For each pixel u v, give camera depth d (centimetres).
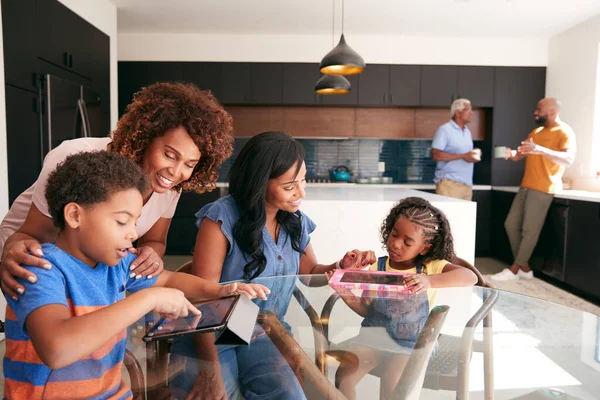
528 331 106
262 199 137
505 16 486
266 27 536
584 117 500
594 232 367
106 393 71
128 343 88
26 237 105
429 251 161
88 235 83
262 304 114
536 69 573
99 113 428
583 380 84
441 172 513
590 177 483
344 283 130
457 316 113
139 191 87
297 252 156
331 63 357
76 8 391
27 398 78
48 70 346
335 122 603
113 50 470
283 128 601
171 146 107
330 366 84
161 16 498
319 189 416
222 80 569
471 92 575
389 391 76
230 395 72
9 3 295
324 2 449
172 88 112
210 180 125
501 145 579
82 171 82
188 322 87
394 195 329
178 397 71
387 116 603
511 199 518
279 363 83
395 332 101
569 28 525
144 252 111
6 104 294
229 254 143
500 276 448
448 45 571
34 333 73
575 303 368
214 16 496
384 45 570
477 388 79
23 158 312
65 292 83
